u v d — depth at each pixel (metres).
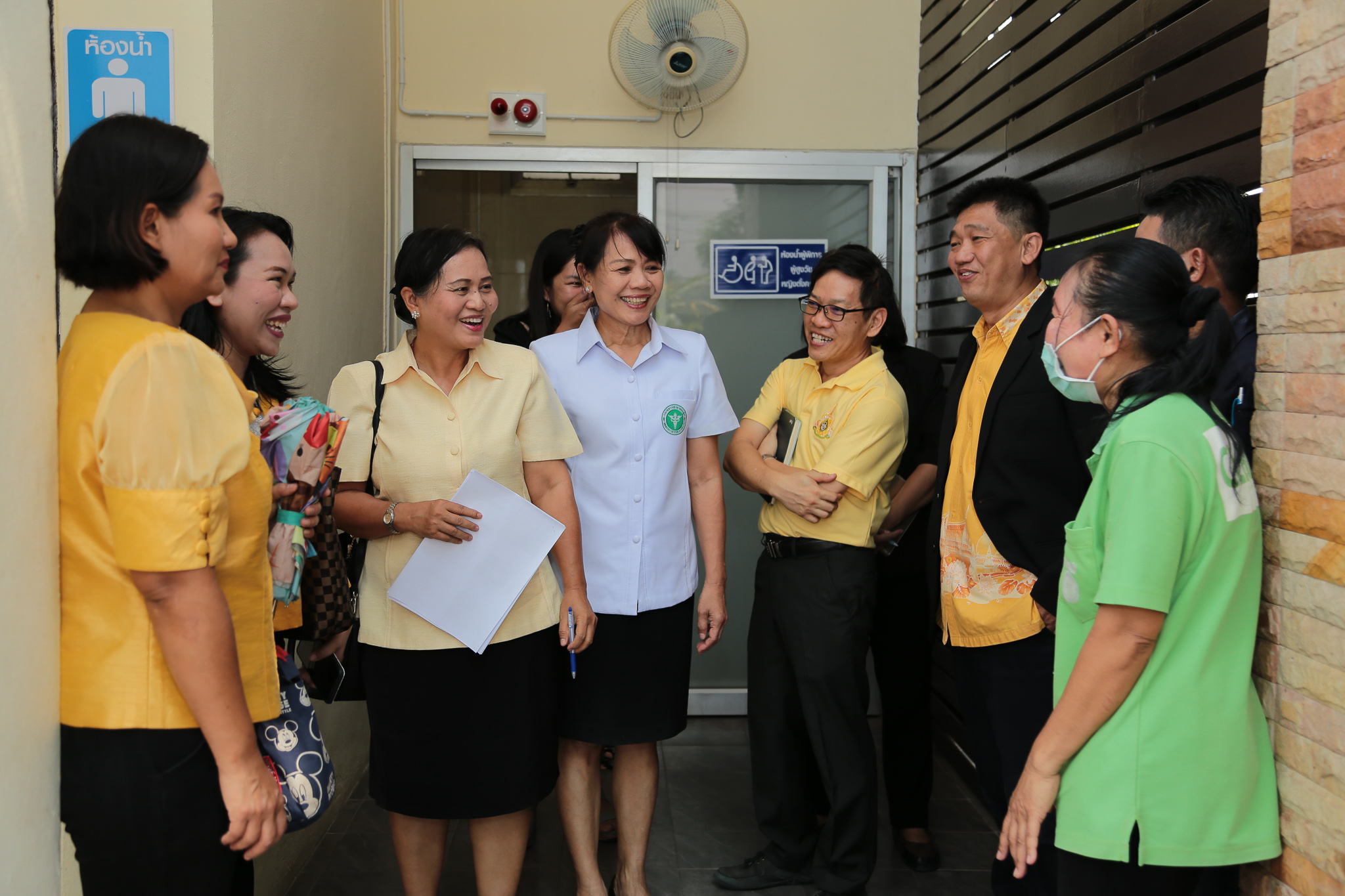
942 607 2.06
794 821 2.47
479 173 3.81
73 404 1.12
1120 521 1.28
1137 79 2.28
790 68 3.78
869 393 2.24
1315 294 1.31
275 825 1.19
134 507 1.06
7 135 1.07
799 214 3.88
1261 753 1.36
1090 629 1.39
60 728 1.15
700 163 3.76
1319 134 1.31
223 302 1.63
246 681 1.23
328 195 2.83
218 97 1.98
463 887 2.49
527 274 3.89
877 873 2.59
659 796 3.10
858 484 2.19
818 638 2.26
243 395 1.23
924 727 2.64
